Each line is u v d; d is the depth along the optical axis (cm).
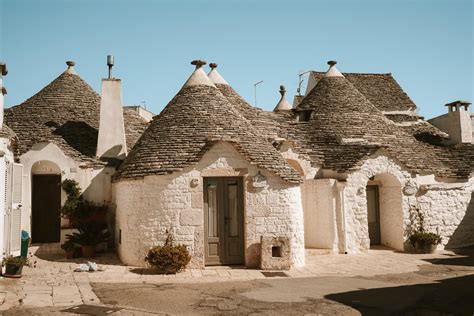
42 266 1190
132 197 1234
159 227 1181
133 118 1912
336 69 2039
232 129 1294
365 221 1507
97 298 847
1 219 1036
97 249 1423
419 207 1565
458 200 1636
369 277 1096
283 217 1228
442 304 823
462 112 1947
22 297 842
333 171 1557
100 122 1554
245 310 775
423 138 1914
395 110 2288
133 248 1212
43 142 1462
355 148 1591
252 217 1208
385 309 786
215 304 812
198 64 1495
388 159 1550
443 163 1736
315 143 1691
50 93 1753
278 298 861
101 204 1469
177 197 1184
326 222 1497
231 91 1828
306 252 1435
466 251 1538
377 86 2452
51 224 1549
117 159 1543
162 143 1261
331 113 1817
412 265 1277
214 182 1221
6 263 1023
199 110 1343
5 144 1078
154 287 953
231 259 1217
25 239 1236
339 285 991
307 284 1001
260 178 1214
